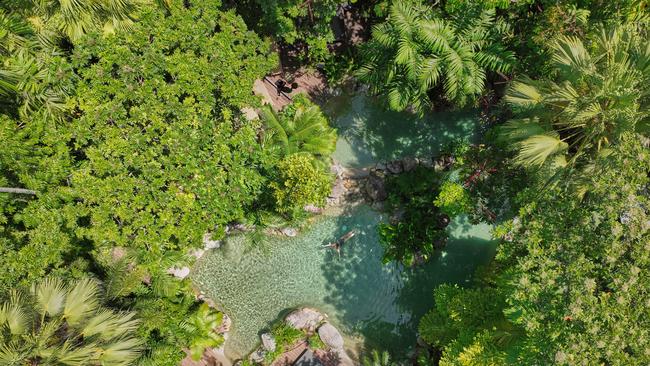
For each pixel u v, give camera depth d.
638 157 8.38
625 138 8.72
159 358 11.34
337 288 15.47
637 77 9.09
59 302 9.27
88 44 10.24
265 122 13.53
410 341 15.12
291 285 15.38
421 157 16.19
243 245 15.28
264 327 15.00
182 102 11.24
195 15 11.04
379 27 12.05
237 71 11.27
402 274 15.62
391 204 15.68
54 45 10.67
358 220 15.84
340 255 15.60
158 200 10.20
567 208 8.93
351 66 16.27
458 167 13.91
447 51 11.33
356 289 15.49
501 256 9.67
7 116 9.51
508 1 10.75
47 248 9.84
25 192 9.62
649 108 9.42
